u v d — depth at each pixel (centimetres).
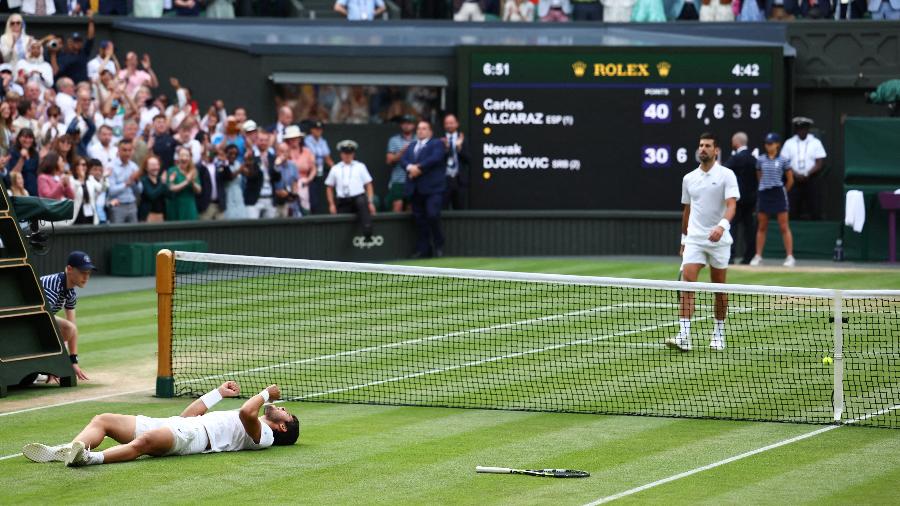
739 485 1288
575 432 1537
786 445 1466
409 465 1370
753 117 3544
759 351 2050
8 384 1767
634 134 3562
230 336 2208
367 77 3562
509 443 1477
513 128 3559
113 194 3034
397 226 3478
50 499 1230
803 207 3534
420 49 3588
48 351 1831
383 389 1808
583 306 2514
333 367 1958
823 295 1641
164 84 3600
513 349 2088
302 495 1248
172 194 3119
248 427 1420
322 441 1488
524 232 3544
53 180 2820
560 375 1888
